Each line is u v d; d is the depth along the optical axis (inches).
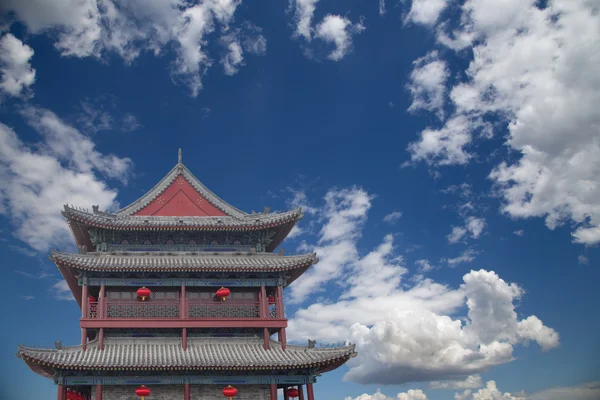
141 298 1824.6
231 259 1898.4
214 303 1845.5
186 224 1897.1
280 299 1854.1
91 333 1823.3
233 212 2041.1
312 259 1872.5
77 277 1771.7
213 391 1706.4
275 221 1955.0
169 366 1595.7
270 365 1653.5
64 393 1595.7
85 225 1855.3
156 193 2018.9
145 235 1934.1
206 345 1775.3
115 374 1637.6
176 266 1779.0
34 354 1552.7
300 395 1803.6
